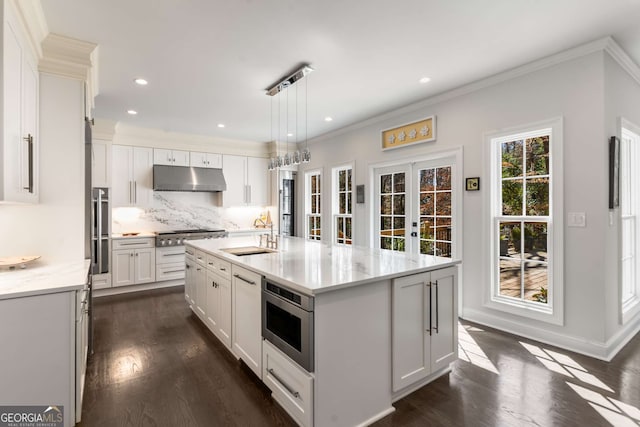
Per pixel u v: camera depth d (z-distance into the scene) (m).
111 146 4.69
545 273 3.02
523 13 2.21
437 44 2.62
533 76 2.97
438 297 2.32
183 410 1.99
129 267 4.79
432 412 1.97
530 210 3.12
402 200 4.40
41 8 2.07
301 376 1.75
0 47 1.56
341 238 5.49
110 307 4.09
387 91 3.64
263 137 5.91
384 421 1.91
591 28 2.40
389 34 2.46
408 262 2.40
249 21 2.27
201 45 2.59
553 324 2.87
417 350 2.18
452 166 3.74
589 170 2.65
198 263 3.50
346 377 1.83
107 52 2.68
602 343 2.60
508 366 2.50
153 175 5.22
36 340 1.71
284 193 6.42
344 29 2.39
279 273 2.03
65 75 2.48
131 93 3.62
